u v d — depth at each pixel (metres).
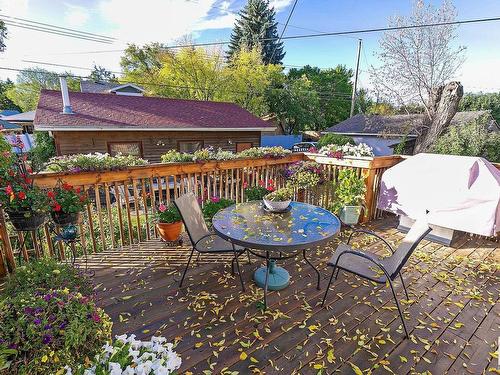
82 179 2.89
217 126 10.18
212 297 2.35
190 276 2.68
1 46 11.27
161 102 11.31
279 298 2.35
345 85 25.33
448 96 7.75
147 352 1.16
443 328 2.03
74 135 7.97
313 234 2.11
